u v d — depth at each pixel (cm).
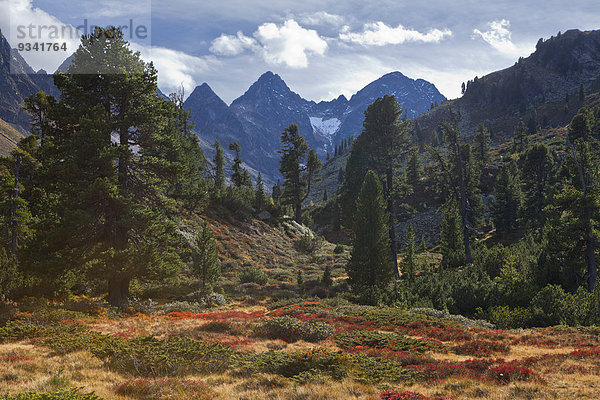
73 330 1731
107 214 2627
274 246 5834
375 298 3438
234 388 1118
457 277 3544
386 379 1262
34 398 788
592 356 1455
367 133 5319
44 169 2559
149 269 2602
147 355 1302
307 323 2131
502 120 19488
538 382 1184
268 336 2014
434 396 1071
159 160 2867
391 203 4884
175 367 1274
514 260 3553
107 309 2367
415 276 4378
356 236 4041
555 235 3356
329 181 18650
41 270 2380
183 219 4944
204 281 3434
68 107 2759
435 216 8325
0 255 2406
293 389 1089
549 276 3225
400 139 5141
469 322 2566
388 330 2275
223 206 6259
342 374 1275
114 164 2745
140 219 2677
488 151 10125
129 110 2728
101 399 859
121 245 2680
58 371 1131
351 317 2567
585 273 3284
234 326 2134
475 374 1311
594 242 3203
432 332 2172
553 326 2377
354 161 6631
